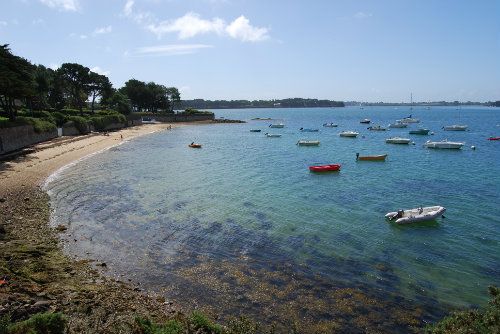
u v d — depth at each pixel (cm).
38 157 4541
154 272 1720
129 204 2794
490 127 11775
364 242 2167
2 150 4462
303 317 1396
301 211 2741
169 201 2914
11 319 1091
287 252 1995
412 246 2116
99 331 1145
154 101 13950
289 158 5397
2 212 2367
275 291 1581
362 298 1544
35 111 6731
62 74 8962
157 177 3828
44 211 2516
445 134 9269
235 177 3934
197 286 1605
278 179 3881
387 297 1559
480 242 2188
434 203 2992
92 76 9381
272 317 1391
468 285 1683
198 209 2725
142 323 1176
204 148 6444
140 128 10269
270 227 2378
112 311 1303
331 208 2833
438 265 1880
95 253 1892
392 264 1881
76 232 2166
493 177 4022
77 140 6519
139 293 1508
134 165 4525
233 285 1623
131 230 2244
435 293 1605
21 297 1245
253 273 1741
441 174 4216
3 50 4806
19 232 2053
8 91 4747
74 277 1565
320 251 2020
